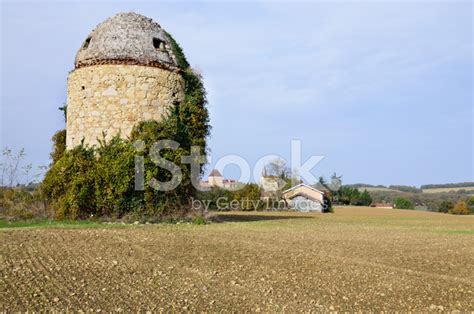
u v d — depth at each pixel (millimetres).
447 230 31156
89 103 27953
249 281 12531
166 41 29953
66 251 15281
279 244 19078
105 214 25734
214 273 13258
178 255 15508
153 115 28203
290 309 10273
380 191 145125
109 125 27656
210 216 30016
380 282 12945
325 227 30406
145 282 12016
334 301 11008
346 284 12594
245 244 18406
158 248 16562
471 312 10562
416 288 12477
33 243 16562
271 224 31109
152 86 28297
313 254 16875
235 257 15570
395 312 10383
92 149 26812
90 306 9922
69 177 25891
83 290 11031
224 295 11180
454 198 125750
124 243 17281
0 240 17078
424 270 14898
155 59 28578
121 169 25719
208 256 15562
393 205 106688
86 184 25531
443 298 11641
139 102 27938
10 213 26203
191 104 29188
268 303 10664
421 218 53125
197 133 29047
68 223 24156
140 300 10477
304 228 28500
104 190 25594
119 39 28484
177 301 10531
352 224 35469
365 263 15602
